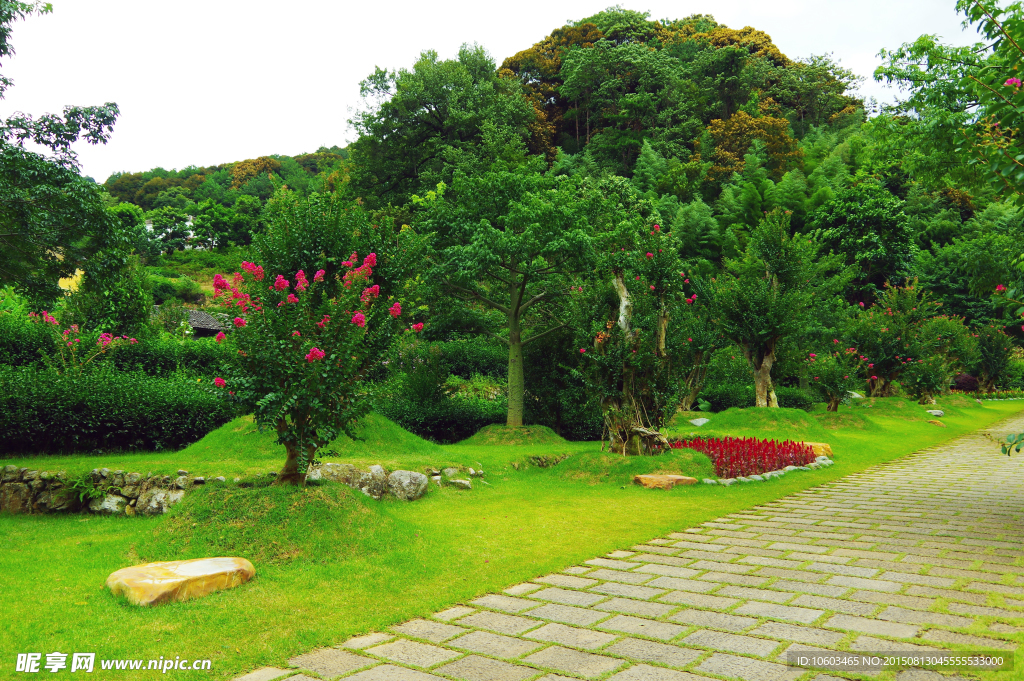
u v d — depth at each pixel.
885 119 15.87
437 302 15.59
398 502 8.44
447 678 3.45
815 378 21.00
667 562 5.88
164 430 10.59
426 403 14.73
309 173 96.56
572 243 13.26
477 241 13.44
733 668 3.52
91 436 9.87
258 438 9.86
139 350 15.59
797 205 44.34
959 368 32.78
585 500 8.88
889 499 9.16
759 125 54.28
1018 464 13.04
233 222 72.75
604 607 4.63
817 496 9.49
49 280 9.89
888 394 27.91
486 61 52.28
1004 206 44.62
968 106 13.38
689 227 39.84
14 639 3.82
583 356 12.16
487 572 5.50
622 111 56.66
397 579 5.24
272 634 4.06
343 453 9.98
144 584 4.50
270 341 6.14
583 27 71.81
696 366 19.88
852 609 4.46
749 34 77.12
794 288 18.44
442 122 44.53
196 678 3.46
